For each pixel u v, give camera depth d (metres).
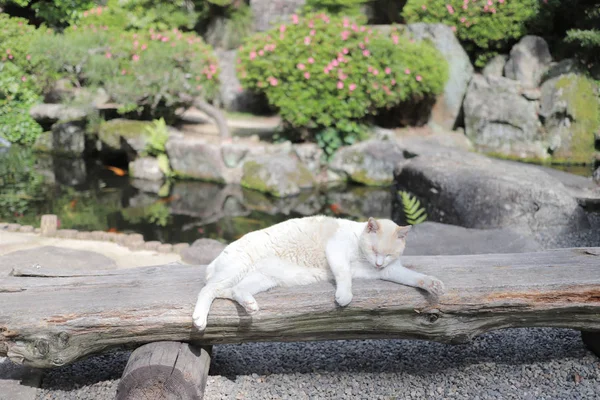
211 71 11.14
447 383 3.75
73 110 11.99
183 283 3.55
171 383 3.15
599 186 8.22
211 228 8.30
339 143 10.77
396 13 14.37
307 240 3.49
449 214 7.44
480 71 12.53
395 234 3.40
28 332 3.19
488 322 3.51
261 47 10.63
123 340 3.31
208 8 14.78
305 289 3.41
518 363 3.94
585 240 6.54
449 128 11.96
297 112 10.43
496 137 11.30
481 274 3.57
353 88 10.27
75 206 9.12
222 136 11.22
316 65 10.29
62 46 10.58
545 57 11.58
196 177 10.72
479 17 11.99
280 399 3.60
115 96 10.80
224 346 4.23
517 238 6.22
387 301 3.35
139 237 6.57
